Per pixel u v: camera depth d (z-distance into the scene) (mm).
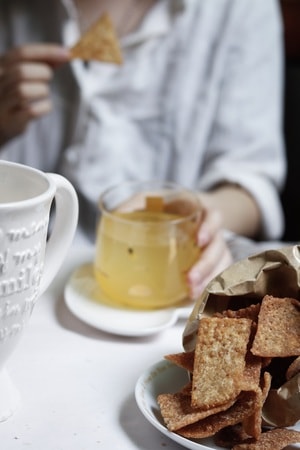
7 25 1223
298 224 1455
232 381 515
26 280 519
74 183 1165
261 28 1246
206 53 1207
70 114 1195
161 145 1203
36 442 529
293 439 520
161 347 652
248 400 520
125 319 682
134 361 627
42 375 598
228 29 1212
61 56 1080
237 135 1213
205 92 1207
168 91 1188
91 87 1167
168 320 684
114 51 1070
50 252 580
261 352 524
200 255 750
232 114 1217
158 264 694
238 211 1124
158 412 547
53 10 1203
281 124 1427
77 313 677
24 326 541
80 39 1104
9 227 495
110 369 614
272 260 564
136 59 1174
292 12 1479
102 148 1161
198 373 524
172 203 763
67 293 712
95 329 671
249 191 1151
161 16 1181
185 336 563
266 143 1221
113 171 1171
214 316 557
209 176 1177
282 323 536
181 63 1188
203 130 1213
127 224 695
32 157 1212
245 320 538
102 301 712
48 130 1200
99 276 717
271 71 1261
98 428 546
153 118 1192
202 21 1191
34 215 506
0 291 506
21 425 543
